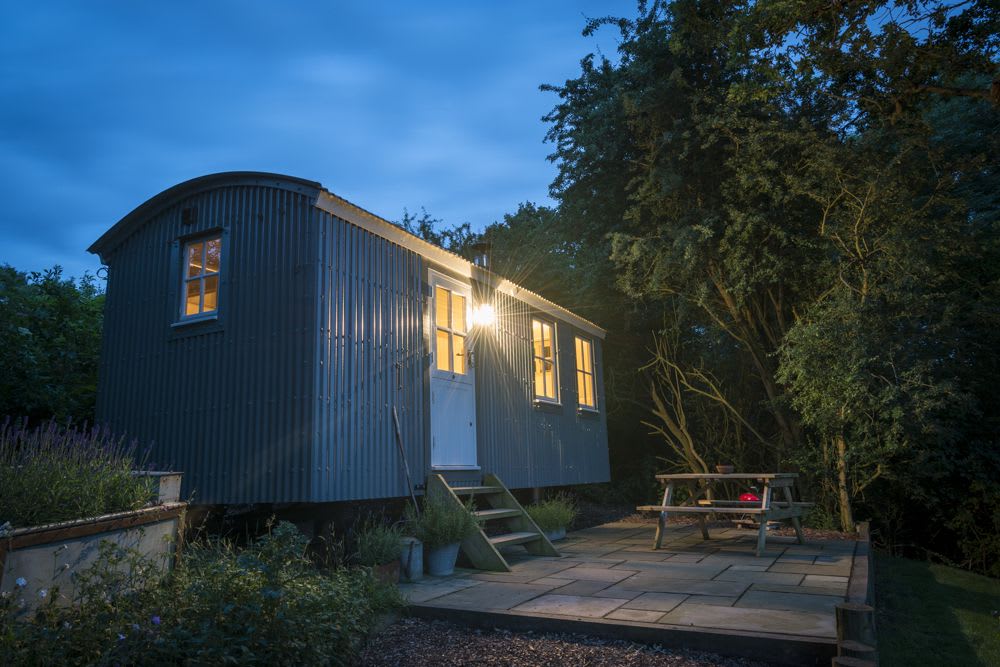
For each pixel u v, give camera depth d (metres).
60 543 3.18
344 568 4.95
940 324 8.80
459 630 4.30
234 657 2.79
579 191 12.95
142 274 7.34
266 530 6.83
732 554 7.01
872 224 9.38
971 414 9.65
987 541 10.66
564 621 4.08
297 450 5.82
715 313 12.38
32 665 2.51
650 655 3.64
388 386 6.87
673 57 10.77
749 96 7.85
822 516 10.14
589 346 12.84
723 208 10.77
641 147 11.66
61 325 9.12
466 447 8.20
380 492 6.53
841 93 9.38
